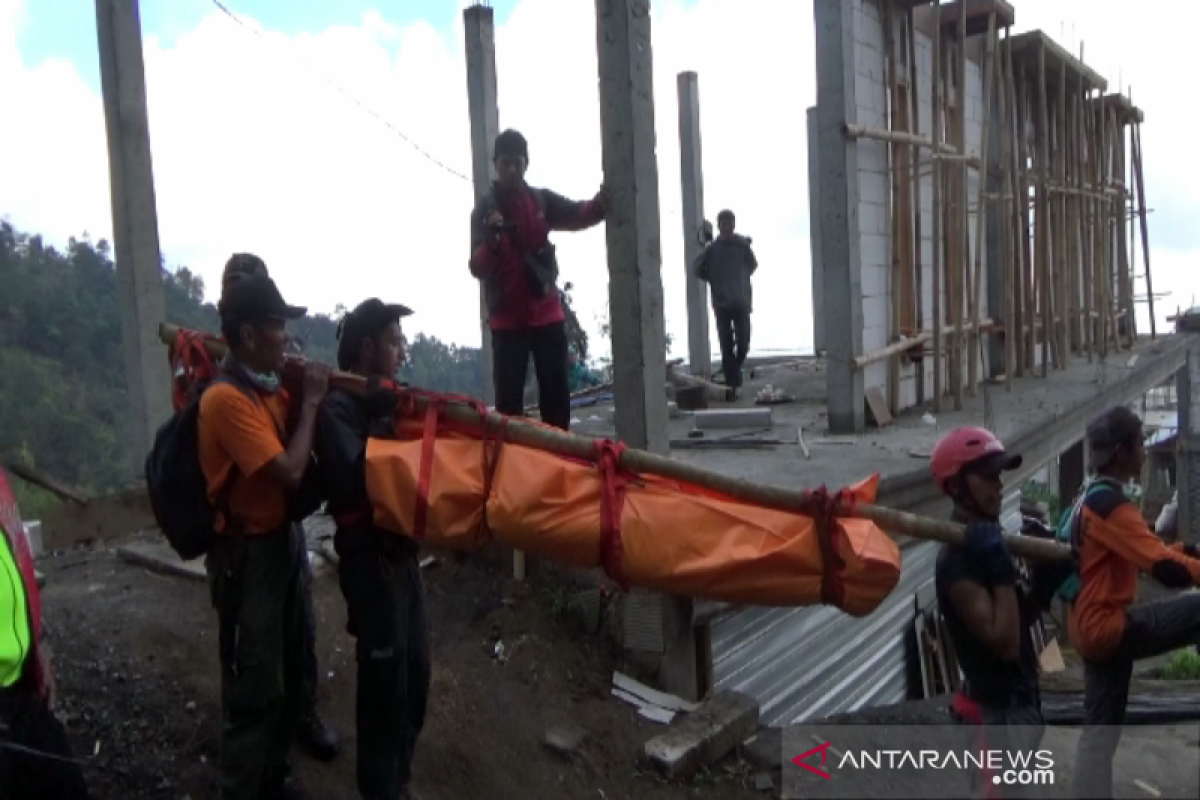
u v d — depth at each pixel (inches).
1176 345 676.7
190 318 676.7
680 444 311.0
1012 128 467.5
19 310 580.7
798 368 560.4
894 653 289.6
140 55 244.2
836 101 316.8
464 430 146.1
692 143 480.7
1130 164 716.0
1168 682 260.8
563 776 181.6
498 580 228.2
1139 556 137.7
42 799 133.5
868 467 263.1
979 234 417.4
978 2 414.6
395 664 144.3
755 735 205.2
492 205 214.7
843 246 322.0
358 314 150.7
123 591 207.5
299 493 140.5
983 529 122.3
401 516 138.3
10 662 125.6
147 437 250.8
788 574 137.4
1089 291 611.2
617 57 200.2
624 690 207.6
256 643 137.2
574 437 145.2
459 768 175.3
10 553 131.7
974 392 430.0
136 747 161.8
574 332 482.6
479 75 344.5
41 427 468.1
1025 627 125.7
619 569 140.5
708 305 491.5
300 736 167.5
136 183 244.1
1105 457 145.3
